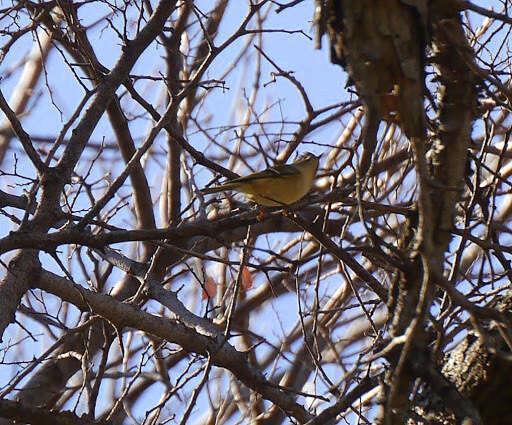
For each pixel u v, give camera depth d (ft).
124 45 39.19
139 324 37.83
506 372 30.01
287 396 39.11
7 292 35.27
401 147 50.52
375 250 28.09
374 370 37.42
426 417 30.63
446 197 27.66
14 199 43.88
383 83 23.95
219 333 39.32
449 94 28.09
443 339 27.61
